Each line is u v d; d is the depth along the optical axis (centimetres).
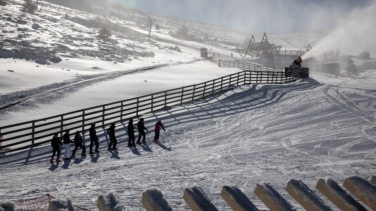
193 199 171
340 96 3108
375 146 1673
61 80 3675
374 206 156
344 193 168
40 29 7031
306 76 4362
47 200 946
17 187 1129
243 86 3359
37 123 2339
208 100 2898
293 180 179
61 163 1487
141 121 1814
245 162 1406
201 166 1353
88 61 5144
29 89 3189
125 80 4009
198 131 2031
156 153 1606
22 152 1703
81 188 1104
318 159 1448
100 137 1959
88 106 2859
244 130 2041
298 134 1933
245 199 173
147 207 176
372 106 2720
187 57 7650
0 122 2319
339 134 1920
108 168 1363
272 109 2617
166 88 3725
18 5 10631
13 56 4519
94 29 9075
